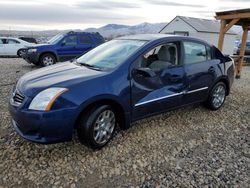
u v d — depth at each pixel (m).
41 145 3.62
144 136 4.03
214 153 3.62
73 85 3.28
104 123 3.55
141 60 3.89
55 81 3.37
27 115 3.12
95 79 3.44
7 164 3.18
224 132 4.35
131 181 2.96
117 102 3.57
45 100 3.12
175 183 2.93
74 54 11.65
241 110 5.54
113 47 4.36
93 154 3.46
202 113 5.16
